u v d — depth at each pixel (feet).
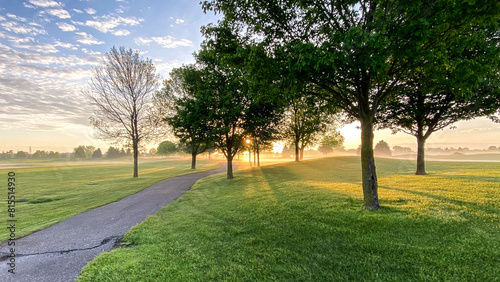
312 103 31.78
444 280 10.57
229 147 60.95
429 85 24.29
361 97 21.34
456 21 15.29
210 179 64.54
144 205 32.40
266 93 25.62
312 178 50.90
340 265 12.53
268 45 23.20
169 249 15.96
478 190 25.08
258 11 21.74
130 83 83.71
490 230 14.26
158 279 12.16
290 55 17.49
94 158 221.87
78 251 16.49
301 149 132.16
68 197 40.09
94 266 13.70
